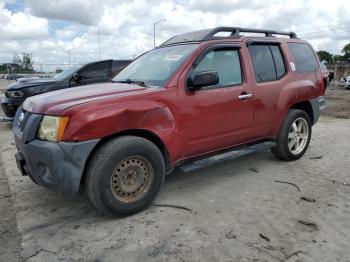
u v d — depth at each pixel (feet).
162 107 12.09
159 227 11.07
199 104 13.10
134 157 11.56
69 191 10.84
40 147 10.75
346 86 79.82
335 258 9.30
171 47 15.16
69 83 30.48
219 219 11.53
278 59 16.75
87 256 9.62
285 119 16.92
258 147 15.74
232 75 14.51
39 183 11.46
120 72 16.24
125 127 11.26
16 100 28.50
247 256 9.39
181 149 12.91
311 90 17.93
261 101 15.39
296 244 9.95
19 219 11.90
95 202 11.12
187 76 12.94
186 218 11.66
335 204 12.64
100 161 10.87
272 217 11.63
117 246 10.06
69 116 10.49
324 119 33.58
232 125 14.40
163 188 14.42
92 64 31.83
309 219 11.45
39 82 29.73
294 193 13.71
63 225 11.41
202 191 14.05
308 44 19.06
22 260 9.49
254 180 15.24
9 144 23.41
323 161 17.97
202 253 9.58
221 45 14.26
